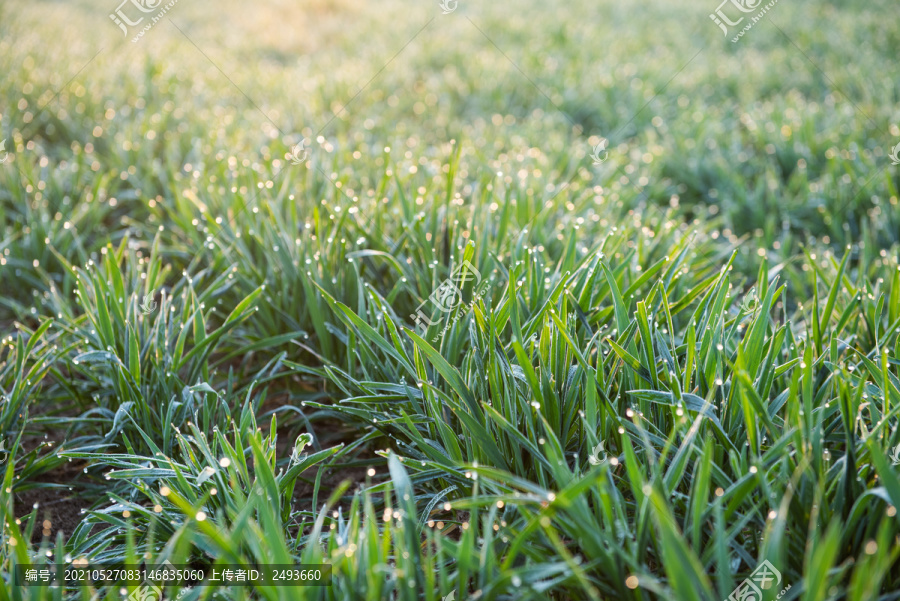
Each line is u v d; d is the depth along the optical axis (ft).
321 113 5.34
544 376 2.08
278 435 2.62
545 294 2.45
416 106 5.52
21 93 4.99
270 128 4.77
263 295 2.72
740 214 3.92
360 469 2.51
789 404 1.96
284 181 3.38
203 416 2.32
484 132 4.87
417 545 1.85
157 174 3.85
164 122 4.67
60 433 2.61
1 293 3.19
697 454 1.97
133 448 2.35
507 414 2.13
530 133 4.80
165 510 2.07
